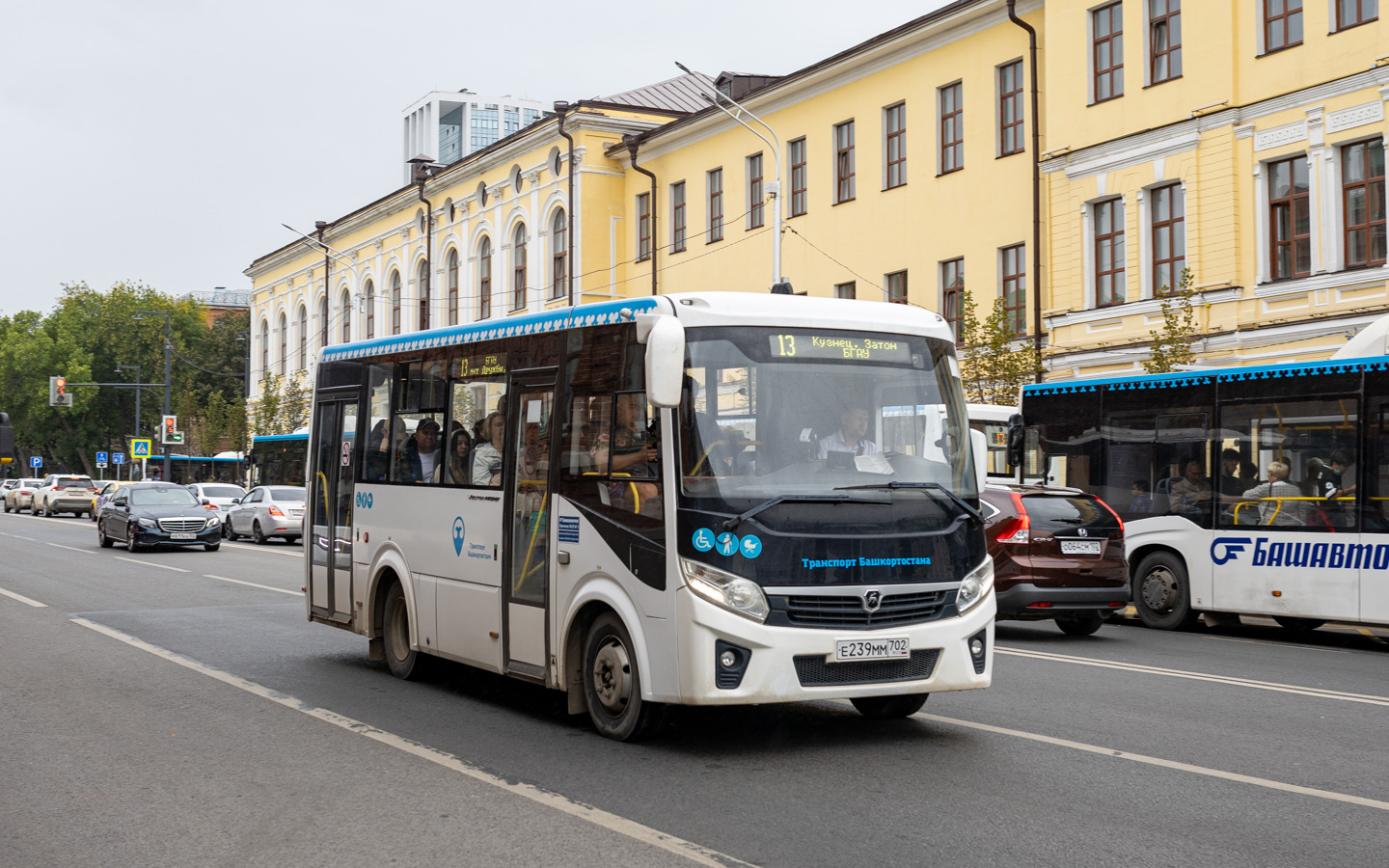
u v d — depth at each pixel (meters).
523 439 9.41
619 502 8.27
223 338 98.50
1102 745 8.30
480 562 9.85
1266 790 7.07
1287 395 15.25
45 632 14.70
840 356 8.29
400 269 57.16
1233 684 11.06
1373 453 14.40
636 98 45.38
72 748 8.39
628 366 8.33
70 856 6.00
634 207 43.47
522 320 9.61
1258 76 23.84
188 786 7.35
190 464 67.38
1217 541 15.81
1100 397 17.52
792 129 36.16
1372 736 8.66
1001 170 29.64
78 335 93.38
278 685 10.98
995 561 14.47
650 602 7.93
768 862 5.74
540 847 6.04
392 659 11.43
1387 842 6.05
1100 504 14.97
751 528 7.65
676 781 7.32
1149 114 25.70
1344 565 14.59
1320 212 22.88
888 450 8.23
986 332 27.45
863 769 7.61
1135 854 5.84
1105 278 26.83
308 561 13.01
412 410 11.13
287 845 6.14
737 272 38.31
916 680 7.96
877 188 33.25
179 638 14.10
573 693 8.80
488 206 49.62
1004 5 29.25
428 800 6.97
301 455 46.38
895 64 32.62
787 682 7.60
